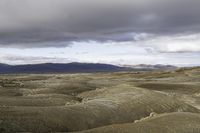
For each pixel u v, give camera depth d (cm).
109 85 10431
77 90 8462
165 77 16875
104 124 4319
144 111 5294
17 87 8525
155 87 10169
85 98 6819
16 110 3906
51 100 5800
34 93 7538
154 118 4266
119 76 19612
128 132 3447
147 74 19875
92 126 4141
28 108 4075
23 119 3631
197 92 9438
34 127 3566
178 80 14012
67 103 5581
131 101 5525
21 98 5788
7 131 3325
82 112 4353
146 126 3716
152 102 5809
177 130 3703
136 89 7012
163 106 5834
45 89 8162
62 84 9212
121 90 7012
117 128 3553
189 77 15400
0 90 7331
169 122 3994
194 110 6350
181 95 8619
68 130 3825
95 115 4416
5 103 5125
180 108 6084
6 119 3531
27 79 14888
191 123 4044
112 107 4922
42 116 3847
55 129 3712
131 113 4994
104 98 5756
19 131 3397
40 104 5378
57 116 3991
